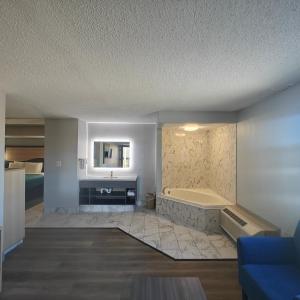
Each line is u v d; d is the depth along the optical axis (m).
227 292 2.49
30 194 6.70
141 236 4.09
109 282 2.65
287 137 2.90
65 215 5.45
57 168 5.65
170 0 1.29
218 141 5.65
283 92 3.01
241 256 2.28
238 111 4.55
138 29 1.58
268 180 3.36
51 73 2.43
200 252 3.45
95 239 3.99
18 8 1.35
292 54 1.97
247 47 1.84
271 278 1.95
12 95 3.34
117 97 3.48
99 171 6.43
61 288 2.53
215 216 4.35
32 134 7.54
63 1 1.29
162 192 5.59
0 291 2.45
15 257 3.27
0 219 3.05
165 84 2.81
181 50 1.89
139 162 6.44
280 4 1.31
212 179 6.12
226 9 1.36
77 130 5.65
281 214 3.02
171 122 4.65
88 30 1.59
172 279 1.98
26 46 1.82
